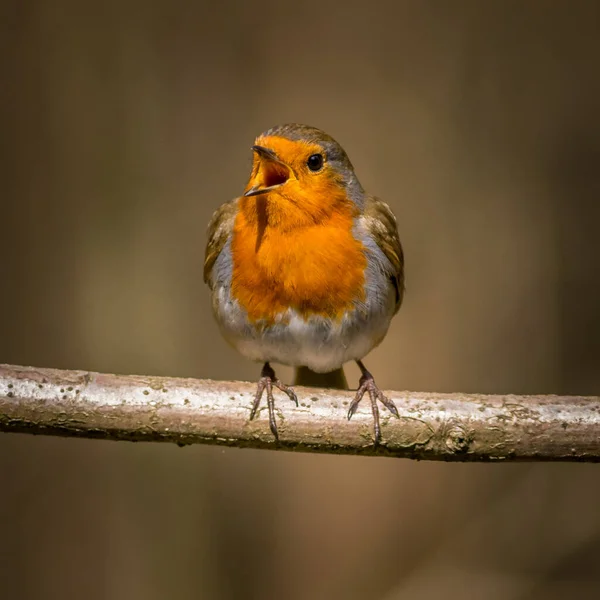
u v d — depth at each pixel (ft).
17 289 38.11
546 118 39.83
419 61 38.88
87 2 38.60
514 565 36.81
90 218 38.45
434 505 36.88
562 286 39.63
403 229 37.83
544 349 38.99
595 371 39.50
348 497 36.81
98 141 38.52
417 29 38.93
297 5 38.70
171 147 38.73
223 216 24.61
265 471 37.32
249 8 38.81
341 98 38.47
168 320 38.40
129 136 38.65
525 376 38.55
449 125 38.83
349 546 36.60
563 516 37.58
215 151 38.78
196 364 38.37
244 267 21.81
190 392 20.47
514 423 20.25
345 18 38.70
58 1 38.50
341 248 21.68
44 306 38.19
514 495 37.47
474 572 36.45
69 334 38.22
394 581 36.40
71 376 20.36
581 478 37.81
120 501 37.52
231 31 38.81
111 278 38.29
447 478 37.01
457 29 39.17
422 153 38.32
